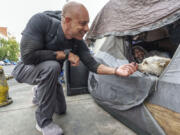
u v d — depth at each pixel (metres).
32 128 0.84
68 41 0.76
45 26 0.69
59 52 0.74
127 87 0.77
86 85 1.62
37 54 0.68
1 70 1.29
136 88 0.69
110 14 0.96
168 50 0.96
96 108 1.14
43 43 0.72
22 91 1.88
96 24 1.11
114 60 0.97
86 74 1.61
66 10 0.61
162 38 0.95
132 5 0.79
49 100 0.73
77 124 0.87
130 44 0.99
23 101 1.40
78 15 0.59
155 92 0.58
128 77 0.76
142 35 0.99
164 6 0.61
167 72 0.53
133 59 0.95
